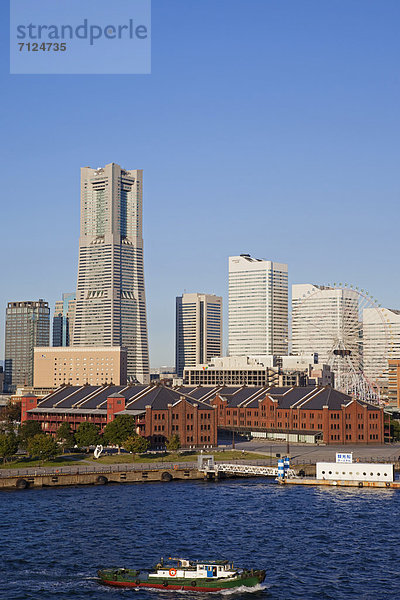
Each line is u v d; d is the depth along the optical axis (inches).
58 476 6929.1
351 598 3722.9
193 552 4512.8
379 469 6978.4
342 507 5846.5
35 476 6855.3
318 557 4407.0
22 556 4411.9
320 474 7145.7
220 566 4030.5
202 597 3789.4
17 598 3740.2
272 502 6072.8
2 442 7760.8
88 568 4212.6
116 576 3983.8
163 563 4266.7
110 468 7475.4
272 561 4333.2
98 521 5300.2
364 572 4119.1
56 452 7839.6
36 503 5959.6
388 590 3828.7
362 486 6973.4
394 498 6279.5
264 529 5078.7
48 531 4995.1
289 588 3882.9
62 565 4256.9
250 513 5605.3
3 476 6865.2
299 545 4665.4
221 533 4963.1
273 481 7327.8
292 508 5812.0
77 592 3846.0
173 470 7431.1
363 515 5531.5
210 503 6013.8
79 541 4746.6
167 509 5748.0
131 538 4825.3
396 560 4330.7
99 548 4591.5
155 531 5012.3
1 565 4242.1
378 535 4906.5
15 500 6097.4
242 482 7253.9
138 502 6048.2
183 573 3991.1
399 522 5290.4
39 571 4151.1
